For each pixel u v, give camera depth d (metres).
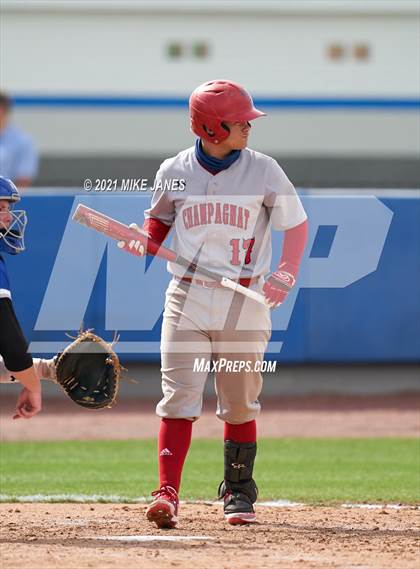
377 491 25.77
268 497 24.69
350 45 67.62
